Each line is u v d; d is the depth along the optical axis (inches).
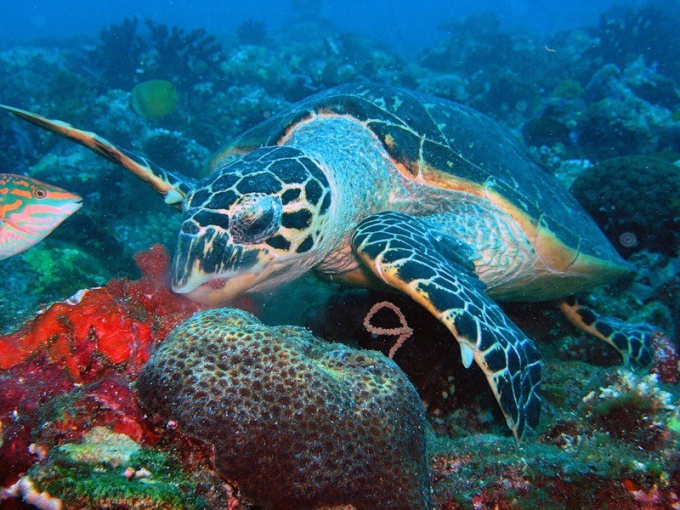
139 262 13.5
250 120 57.9
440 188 21.0
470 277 17.0
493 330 14.5
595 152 47.8
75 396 9.2
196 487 8.6
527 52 97.5
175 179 19.1
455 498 10.7
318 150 18.3
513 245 20.8
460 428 17.0
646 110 49.1
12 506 7.3
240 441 9.1
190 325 10.4
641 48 86.7
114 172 39.9
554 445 11.9
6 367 10.3
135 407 9.3
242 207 14.5
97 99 51.3
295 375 9.6
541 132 48.4
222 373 9.5
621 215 28.1
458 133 22.3
